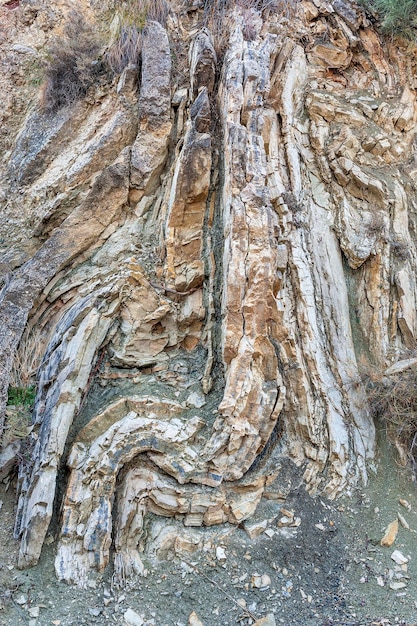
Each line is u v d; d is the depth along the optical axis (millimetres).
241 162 5000
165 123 5766
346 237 5703
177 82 6094
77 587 3848
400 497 4637
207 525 4254
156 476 4328
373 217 5773
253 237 4707
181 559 4086
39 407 4648
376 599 3955
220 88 5816
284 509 4418
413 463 4805
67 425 4387
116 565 3971
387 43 6867
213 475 4328
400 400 4957
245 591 3961
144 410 4582
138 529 4129
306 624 3777
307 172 6023
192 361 5047
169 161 5812
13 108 6883
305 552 4203
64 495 4191
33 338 5156
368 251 5559
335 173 6000
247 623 3779
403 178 6121
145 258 5355
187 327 5148
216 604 3873
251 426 4465
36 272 5250
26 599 3768
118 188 5547
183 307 5164
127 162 5629
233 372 4516
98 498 4137
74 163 5969
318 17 6852
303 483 4613
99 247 5504
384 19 6777
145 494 4250
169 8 6645
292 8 6773
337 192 5965
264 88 5539
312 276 5418
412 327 5406
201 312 5117
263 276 4609
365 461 4816
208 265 5258
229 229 4891
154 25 6371
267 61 5793
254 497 4426
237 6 6383
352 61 6824
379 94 6625
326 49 6699
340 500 4574
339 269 5605
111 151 5906
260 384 4570
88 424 4449
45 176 6090
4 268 5590
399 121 6336
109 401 4711
